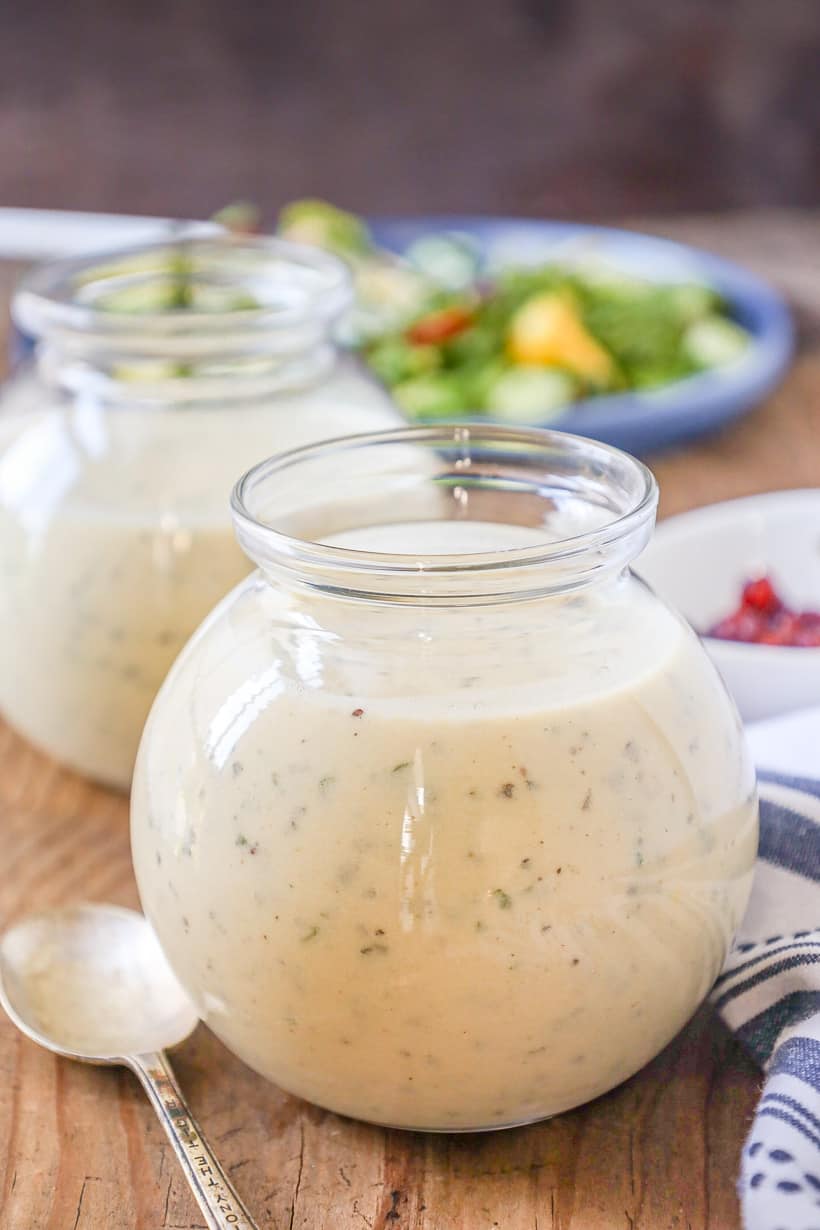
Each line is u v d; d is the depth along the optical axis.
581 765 0.54
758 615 0.98
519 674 0.56
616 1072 0.60
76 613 0.88
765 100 3.67
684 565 1.04
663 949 0.57
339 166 3.84
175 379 0.93
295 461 0.64
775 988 0.66
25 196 3.83
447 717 0.54
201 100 3.79
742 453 1.54
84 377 0.95
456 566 0.53
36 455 0.93
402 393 1.72
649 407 1.49
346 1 3.71
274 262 1.08
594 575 0.57
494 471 0.67
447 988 0.54
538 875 0.53
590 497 0.64
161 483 0.89
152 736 0.63
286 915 0.55
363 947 0.54
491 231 2.21
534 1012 0.55
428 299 1.90
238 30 3.72
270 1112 0.66
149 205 3.84
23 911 0.83
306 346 0.97
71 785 0.99
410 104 3.80
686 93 3.68
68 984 0.74
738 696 0.87
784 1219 0.54
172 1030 0.70
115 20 3.73
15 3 3.71
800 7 3.55
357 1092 0.58
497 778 0.53
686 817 0.56
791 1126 0.57
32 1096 0.68
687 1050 0.69
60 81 3.77
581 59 3.72
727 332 1.81
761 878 0.71
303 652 0.58
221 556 0.87
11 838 0.92
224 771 0.57
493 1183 0.60
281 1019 0.57
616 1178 0.61
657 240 2.13
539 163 3.81
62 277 1.02
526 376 1.71
